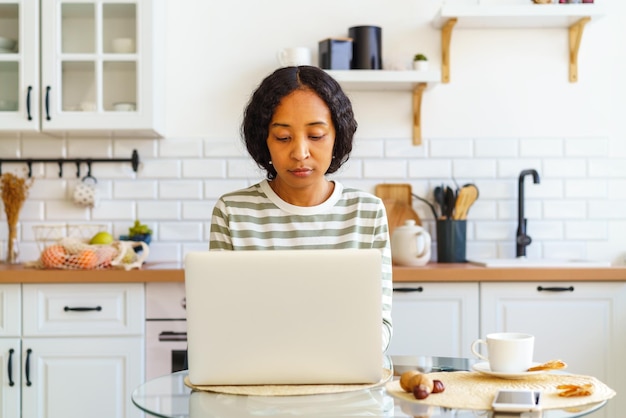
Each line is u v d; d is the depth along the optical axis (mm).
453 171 3873
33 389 3176
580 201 3883
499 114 3887
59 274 3170
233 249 1910
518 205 3775
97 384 3186
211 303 1477
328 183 1976
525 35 3895
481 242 3867
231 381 1495
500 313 3221
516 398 1349
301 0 3891
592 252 3877
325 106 1731
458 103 3885
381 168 3869
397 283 3221
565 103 3893
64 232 3838
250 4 3885
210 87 3885
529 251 3873
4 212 3836
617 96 3896
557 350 3221
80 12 3576
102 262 3311
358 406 1345
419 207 3871
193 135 3877
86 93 3570
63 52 3572
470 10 3621
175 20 3885
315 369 1492
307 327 1480
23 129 3545
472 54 3896
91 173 3861
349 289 1479
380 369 1496
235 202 1941
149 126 3545
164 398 1422
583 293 3223
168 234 3861
